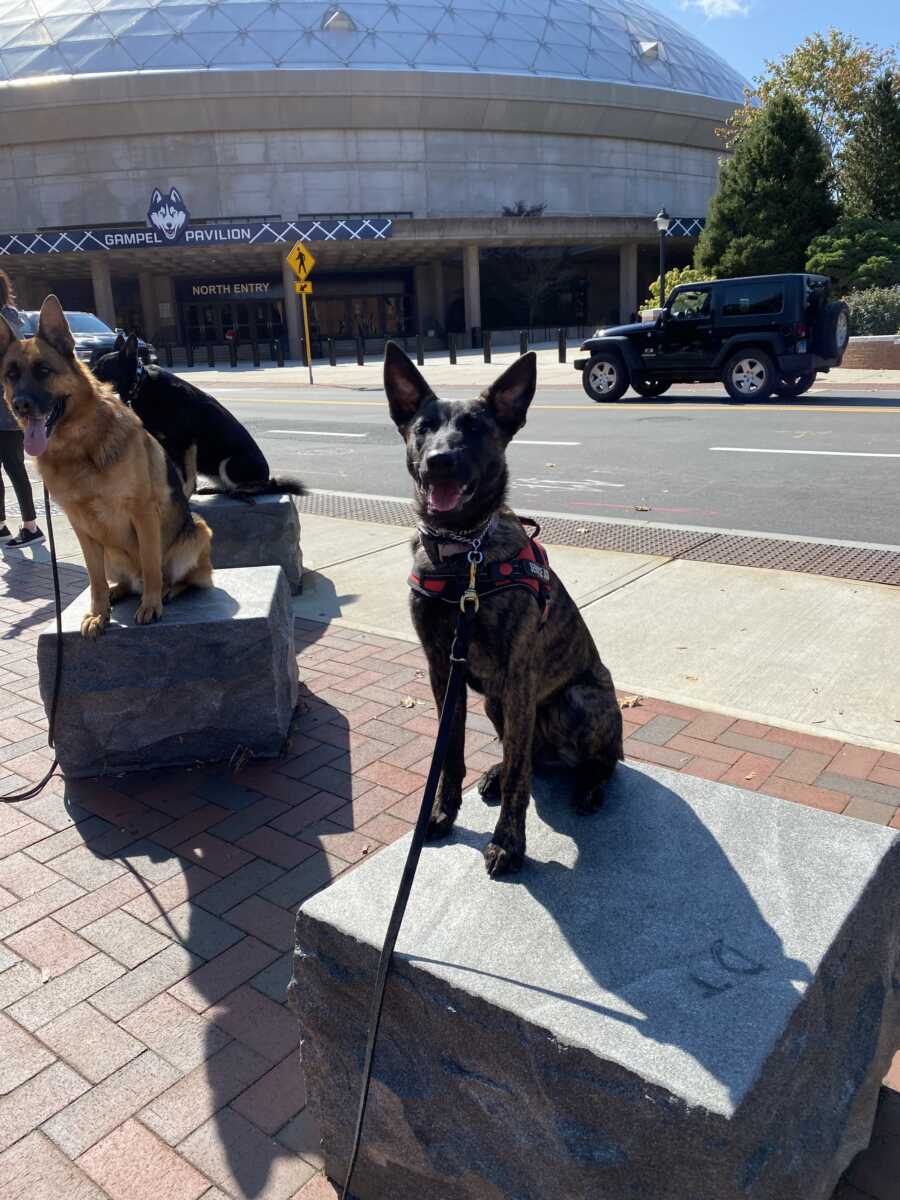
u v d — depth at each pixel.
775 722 4.18
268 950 2.94
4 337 3.87
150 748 4.12
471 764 3.99
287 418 17.81
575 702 2.68
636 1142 1.70
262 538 6.38
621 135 52.16
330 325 52.53
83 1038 2.61
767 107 30.55
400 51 49.41
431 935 2.05
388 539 7.92
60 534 8.68
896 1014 2.29
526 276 49.50
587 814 2.61
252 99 46.19
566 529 7.85
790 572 6.25
